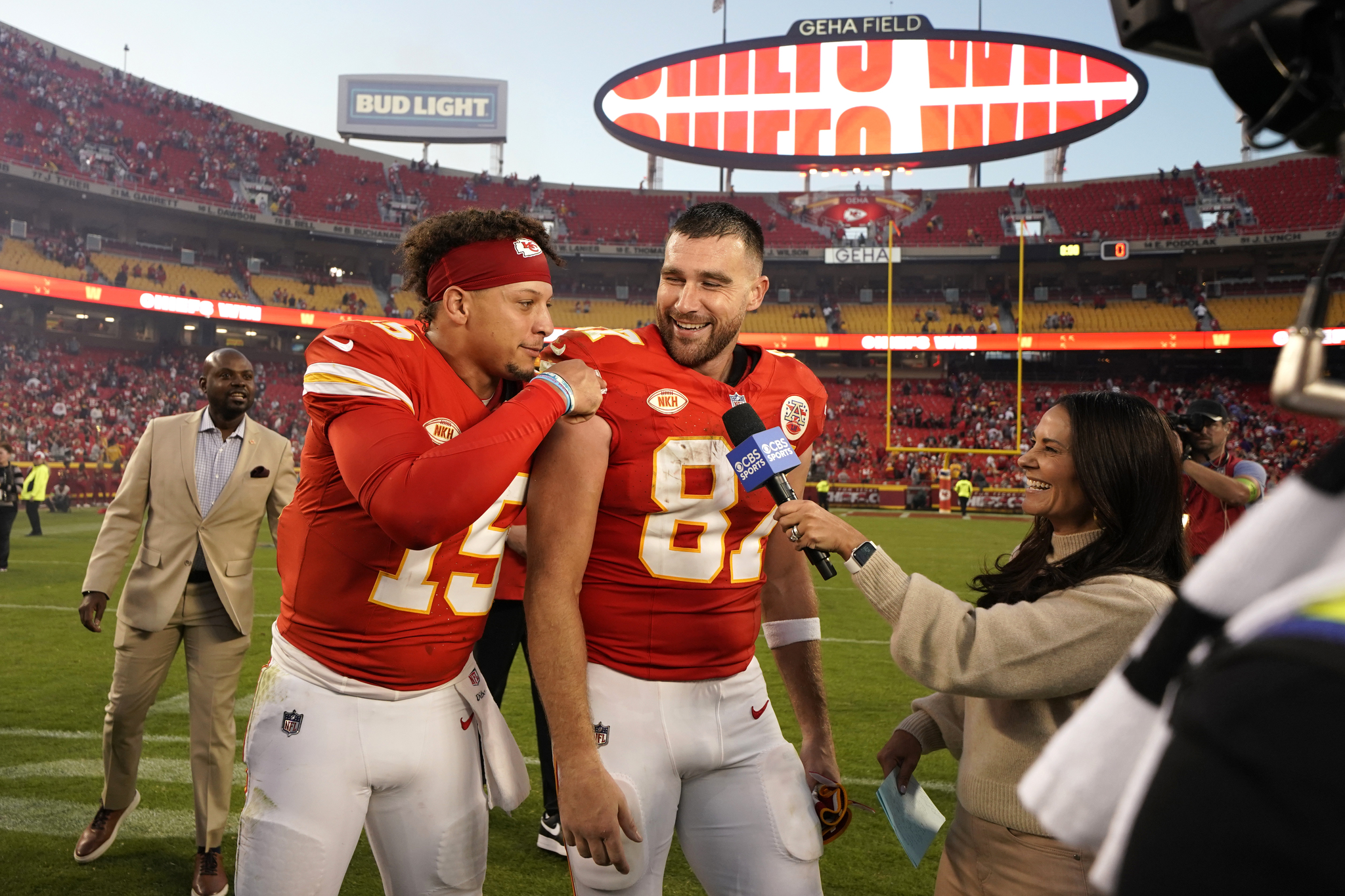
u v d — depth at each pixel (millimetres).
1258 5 403
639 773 1727
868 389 31781
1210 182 32875
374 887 2885
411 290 1875
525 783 1938
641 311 35125
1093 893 1426
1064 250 31172
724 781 1832
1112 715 497
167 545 2939
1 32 27312
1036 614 1443
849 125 30141
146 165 29344
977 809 1567
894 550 13531
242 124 33719
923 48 29688
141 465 3025
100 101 29641
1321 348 436
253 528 3059
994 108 29391
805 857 1812
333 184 33844
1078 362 31719
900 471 27609
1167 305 31562
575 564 1675
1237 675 370
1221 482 3936
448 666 1784
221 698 2910
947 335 29469
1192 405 4262
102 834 2982
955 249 32062
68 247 26797
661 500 1768
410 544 1416
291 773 1668
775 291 34719
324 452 1680
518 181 36719
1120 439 1531
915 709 1972
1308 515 425
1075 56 28672
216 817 2818
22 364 25031
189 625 2949
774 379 2018
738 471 1758
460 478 1370
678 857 3219
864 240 34031
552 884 2902
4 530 9625
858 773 3980
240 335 30656
